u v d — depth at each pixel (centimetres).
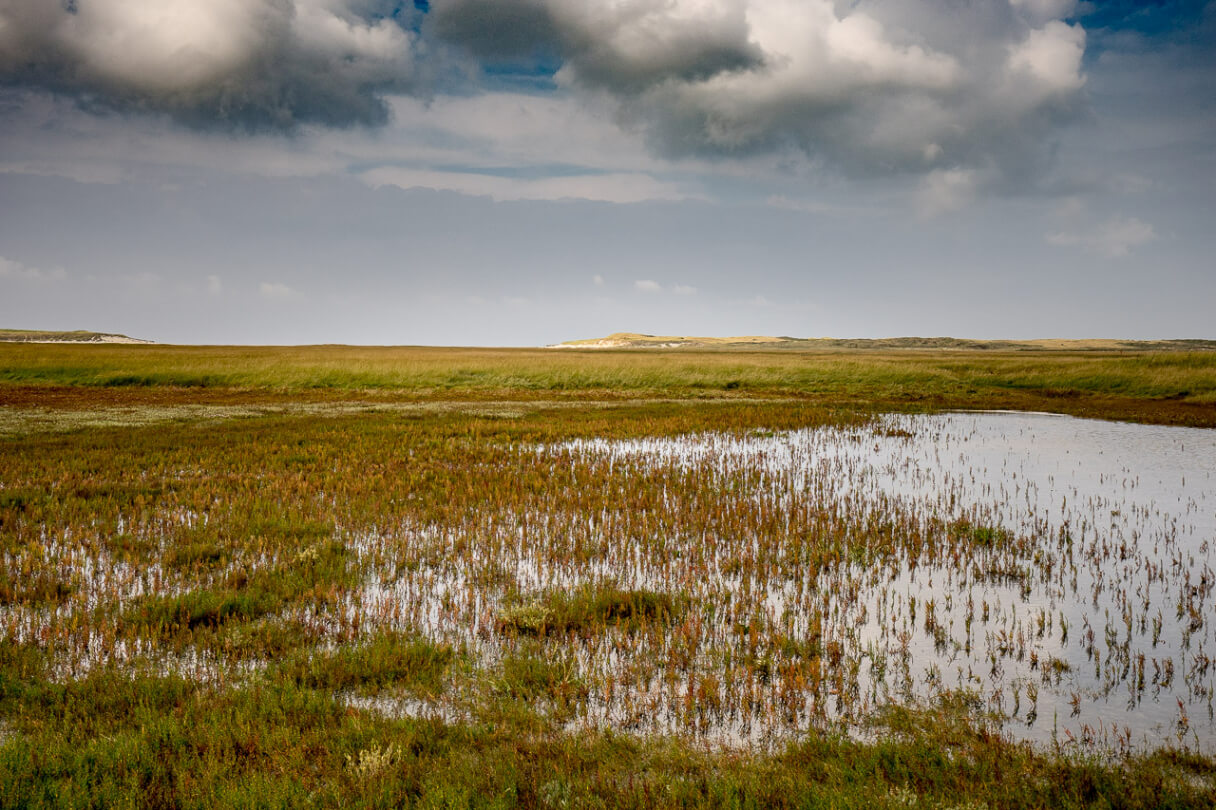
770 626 658
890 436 2141
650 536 988
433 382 3941
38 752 430
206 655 595
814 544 935
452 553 899
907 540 955
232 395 3375
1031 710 512
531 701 525
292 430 2069
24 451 1587
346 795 396
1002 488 1352
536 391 3775
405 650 593
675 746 462
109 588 748
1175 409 2839
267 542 926
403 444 1819
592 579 805
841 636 647
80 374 3912
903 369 4400
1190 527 1050
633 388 4012
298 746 443
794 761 444
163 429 2052
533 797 401
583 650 613
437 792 392
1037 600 743
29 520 1010
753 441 2028
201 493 1194
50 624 638
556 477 1405
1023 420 2564
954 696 534
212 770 414
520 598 736
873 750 453
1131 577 815
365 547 918
